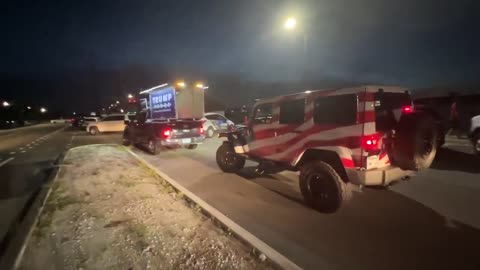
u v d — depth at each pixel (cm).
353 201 547
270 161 620
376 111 458
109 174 737
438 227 430
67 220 432
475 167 795
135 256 330
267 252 336
